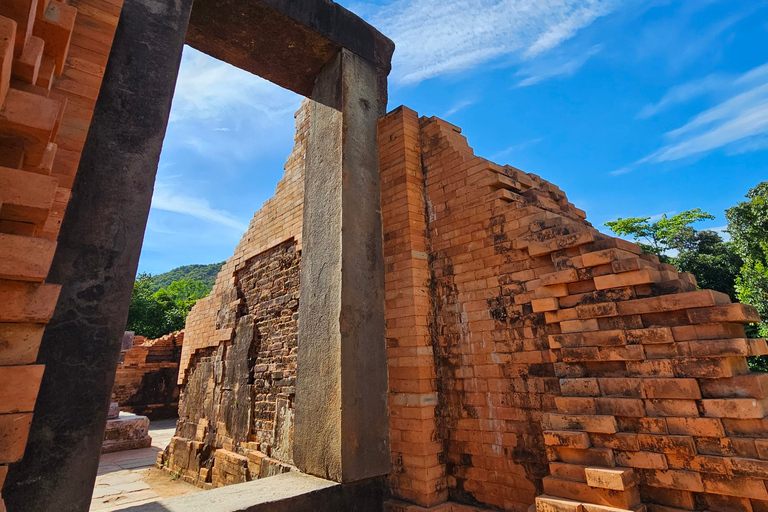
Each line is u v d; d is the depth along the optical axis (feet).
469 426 15.94
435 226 19.19
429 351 17.35
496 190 17.31
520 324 15.29
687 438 10.48
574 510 10.77
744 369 11.26
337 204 18.84
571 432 11.98
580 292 13.73
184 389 34.30
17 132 5.72
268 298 26.68
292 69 22.74
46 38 7.14
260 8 18.74
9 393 5.55
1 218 6.02
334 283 17.80
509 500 14.32
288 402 22.43
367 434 16.22
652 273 12.21
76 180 11.12
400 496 15.98
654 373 11.51
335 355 16.66
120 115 12.30
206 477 27.32
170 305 110.32
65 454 9.66
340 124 20.07
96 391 10.35
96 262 10.98
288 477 16.46
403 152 20.04
